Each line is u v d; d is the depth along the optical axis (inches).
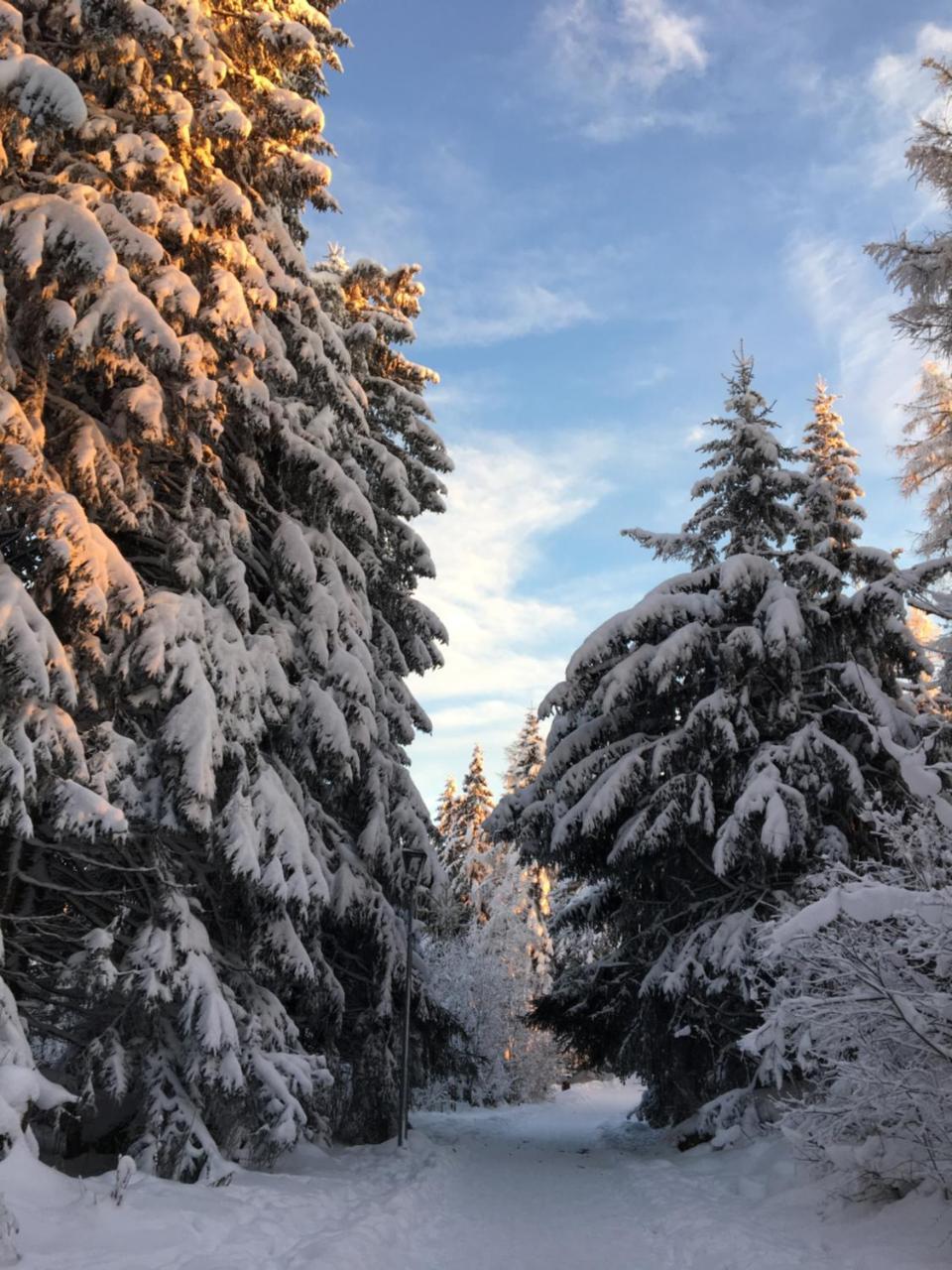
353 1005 554.9
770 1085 514.6
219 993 338.6
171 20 345.1
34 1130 367.2
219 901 406.3
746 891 552.7
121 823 287.3
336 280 668.1
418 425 683.4
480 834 1594.5
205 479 398.0
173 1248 235.9
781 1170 384.2
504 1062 1269.7
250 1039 368.2
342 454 547.2
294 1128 360.8
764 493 692.1
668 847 589.0
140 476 366.0
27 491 299.3
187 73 358.0
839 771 516.4
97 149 347.6
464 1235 321.4
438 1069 650.2
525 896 1455.5
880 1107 280.8
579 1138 713.6
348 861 518.3
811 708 578.9
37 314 319.3
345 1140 547.5
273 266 418.6
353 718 468.8
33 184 334.0
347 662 456.8
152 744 342.6
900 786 515.8
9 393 298.5
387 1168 449.7
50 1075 361.7
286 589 469.4
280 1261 245.3
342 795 554.9
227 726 353.1
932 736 383.2
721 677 575.8
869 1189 299.4
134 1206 261.4
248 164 425.1
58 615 325.7
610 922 689.0
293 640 456.1
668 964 563.8
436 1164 479.2
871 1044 285.6
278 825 373.4
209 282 364.8
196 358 335.6
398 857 557.0
